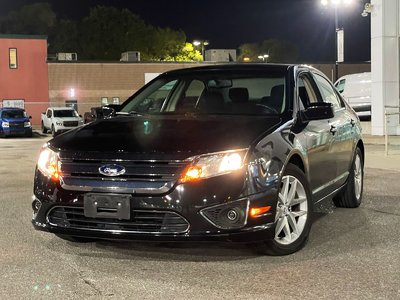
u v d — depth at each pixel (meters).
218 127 5.08
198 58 73.25
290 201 5.13
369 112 25.64
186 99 6.22
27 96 45.09
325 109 5.46
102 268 4.82
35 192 5.01
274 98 5.71
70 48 72.56
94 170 4.70
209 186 4.50
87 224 4.77
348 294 4.16
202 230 4.49
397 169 11.02
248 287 4.32
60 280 4.53
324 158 5.99
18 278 4.58
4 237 5.91
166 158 4.55
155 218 4.57
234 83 6.03
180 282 4.44
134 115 5.93
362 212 7.06
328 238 5.76
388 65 19.70
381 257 5.09
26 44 44.81
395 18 19.72
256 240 4.63
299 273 4.64
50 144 5.13
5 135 30.64
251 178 4.58
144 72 49.03
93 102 47.44
